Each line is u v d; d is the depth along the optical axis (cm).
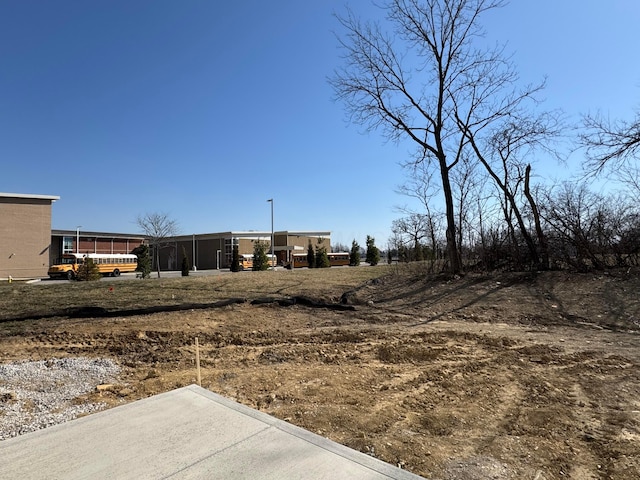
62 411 453
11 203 3719
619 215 1462
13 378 559
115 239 5500
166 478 268
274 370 609
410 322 1002
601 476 314
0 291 1278
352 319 1034
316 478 267
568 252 1390
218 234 6141
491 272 1503
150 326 891
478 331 887
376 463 287
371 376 574
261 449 307
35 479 268
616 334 849
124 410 388
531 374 579
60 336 800
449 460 337
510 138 1605
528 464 330
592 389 514
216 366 637
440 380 553
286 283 1605
